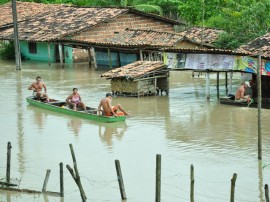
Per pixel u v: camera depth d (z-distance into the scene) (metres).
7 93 47.53
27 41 65.25
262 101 40.50
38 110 40.56
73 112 38.34
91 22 63.16
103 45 58.09
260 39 41.72
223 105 40.94
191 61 42.94
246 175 25.81
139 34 59.16
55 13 71.69
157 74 45.09
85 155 29.44
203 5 68.94
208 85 42.84
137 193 24.08
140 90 44.53
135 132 33.81
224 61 40.84
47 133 33.97
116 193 24.19
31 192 24.39
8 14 76.19
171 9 80.12
